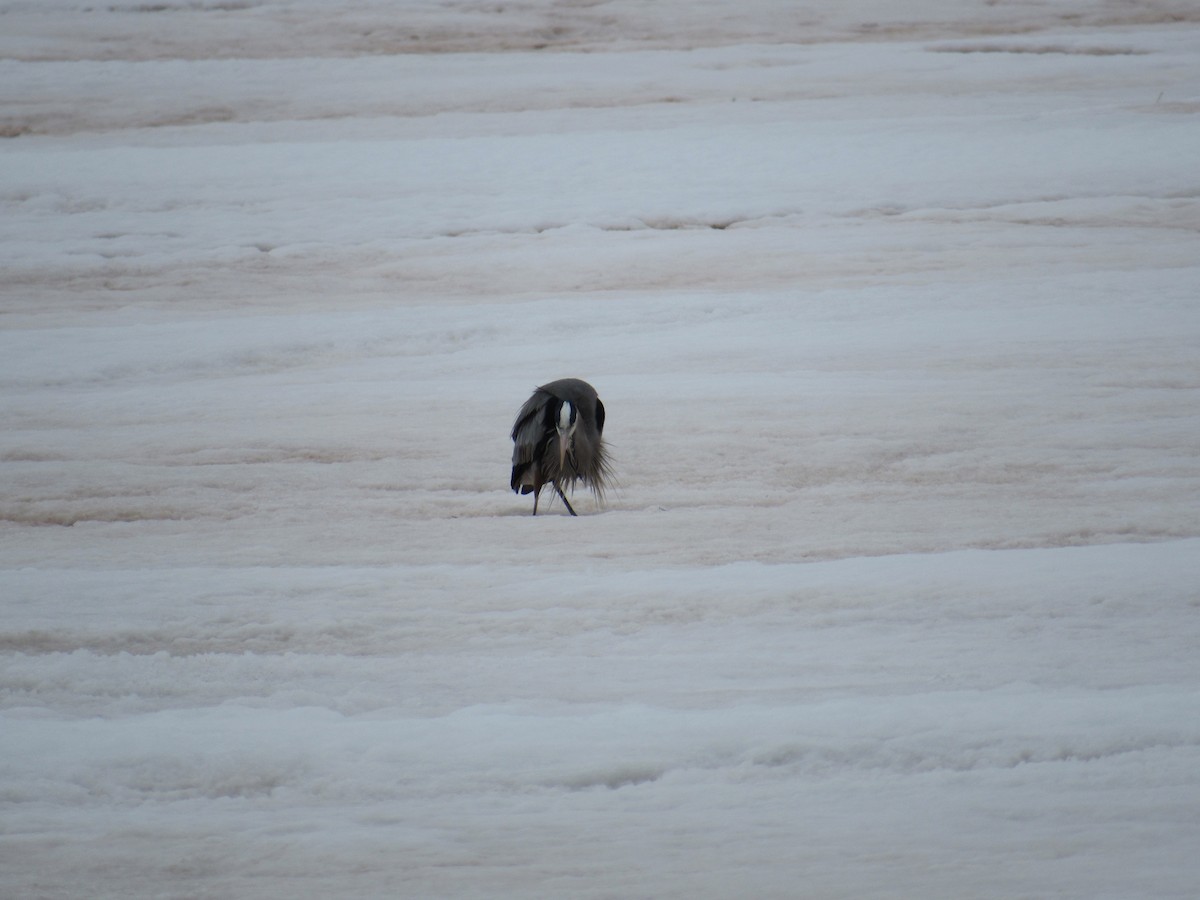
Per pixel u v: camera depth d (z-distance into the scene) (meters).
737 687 28.64
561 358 62.09
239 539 41.00
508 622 32.81
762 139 99.25
